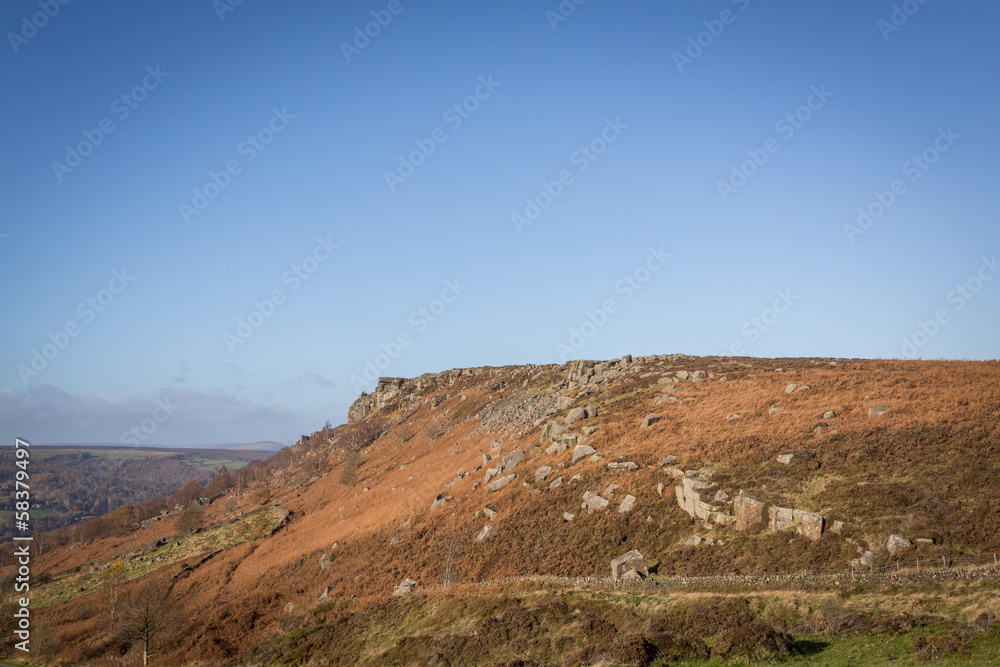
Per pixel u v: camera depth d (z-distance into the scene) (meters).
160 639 65.56
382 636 48.69
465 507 73.06
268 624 64.00
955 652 27.44
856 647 30.61
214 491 183.00
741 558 44.31
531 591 48.38
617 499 58.28
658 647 34.34
